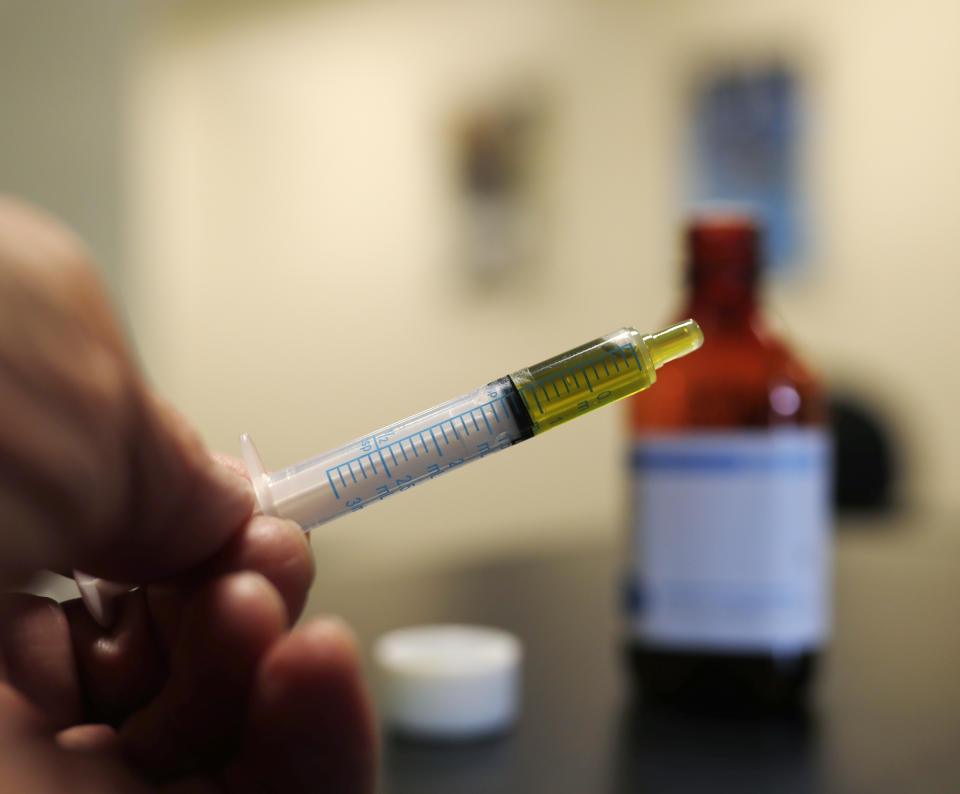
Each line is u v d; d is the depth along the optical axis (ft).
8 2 2.61
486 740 0.95
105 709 0.70
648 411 1.04
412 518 4.14
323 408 4.45
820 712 1.01
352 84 4.26
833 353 3.24
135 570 0.65
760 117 3.31
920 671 1.12
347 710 0.63
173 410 0.62
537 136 3.77
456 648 1.04
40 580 0.57
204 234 4.73
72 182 2.69
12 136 2.63
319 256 4.42
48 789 0.62
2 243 0.52
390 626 1.28
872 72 3.13
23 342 0.52
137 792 0.64
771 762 0.91
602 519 3.67
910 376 3.12
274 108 4.50
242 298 4.65
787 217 3.29
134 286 2.77
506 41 3.83
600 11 3.61
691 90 3.43
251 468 0.80
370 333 4.28
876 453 2.73
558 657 1.17
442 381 4.09
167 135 4.77
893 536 2.26
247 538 0.67
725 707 1.02
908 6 3.05
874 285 3.16
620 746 0.94
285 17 4.45
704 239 1.01
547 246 3.77
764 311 1.03
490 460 3.94
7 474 0.52
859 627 1.30
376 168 4.22
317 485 0.79
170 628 0.70
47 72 2.66
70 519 0.56
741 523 0.99
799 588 1.00
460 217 3.99
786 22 3.26
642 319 3.56
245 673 0.65
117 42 2.74
